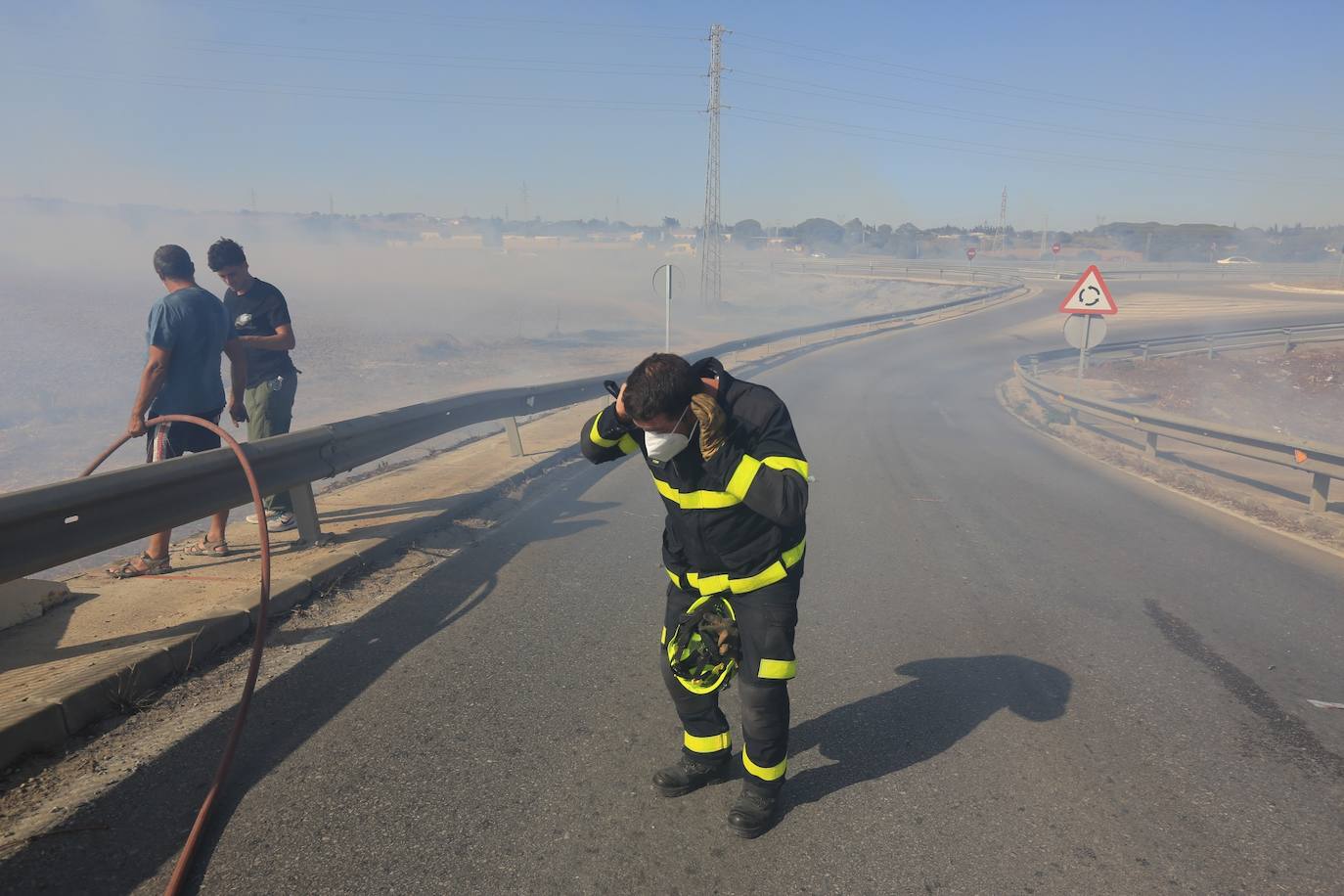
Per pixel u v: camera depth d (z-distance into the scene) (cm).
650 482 858
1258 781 329
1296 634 491
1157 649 463
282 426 639
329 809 290
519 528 670
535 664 416
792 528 277
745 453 254
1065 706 389
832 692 398
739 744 351
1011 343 3172
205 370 512
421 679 395
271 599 450
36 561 344
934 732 362
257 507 432
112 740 323
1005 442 1266
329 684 384
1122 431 1491
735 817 284
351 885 253
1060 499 866
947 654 446
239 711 341
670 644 295
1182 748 353
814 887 261
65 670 349
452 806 296
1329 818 304
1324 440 2034
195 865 258
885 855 277
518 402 935
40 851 256
